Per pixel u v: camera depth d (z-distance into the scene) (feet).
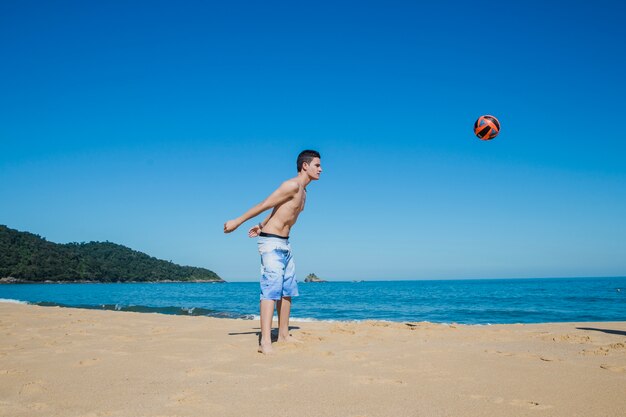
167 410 8.50
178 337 18.85
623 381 10.73
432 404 8.87
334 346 16.25
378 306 84.23
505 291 187.52
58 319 27.27
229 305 84.89
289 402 9.03
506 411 8.43
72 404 8.93
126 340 18.04
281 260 15.64
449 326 23.72
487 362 13.10
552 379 10.93
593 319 53.83
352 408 8.62
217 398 9.32
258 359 13.61
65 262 467.11
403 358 13.73
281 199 15.88
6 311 33.12
